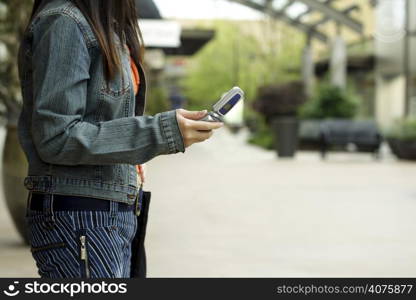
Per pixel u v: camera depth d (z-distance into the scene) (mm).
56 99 2236
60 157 2244
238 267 6945
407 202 12289
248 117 50969
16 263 6984
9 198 7727
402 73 35875
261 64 46844
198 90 63375
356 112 30625
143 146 2268
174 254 7625
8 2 8102
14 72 7922
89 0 2383
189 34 28062
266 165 21531
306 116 30938
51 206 2363
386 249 7988
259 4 37469
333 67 36031
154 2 22047
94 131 2258
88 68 2330
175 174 18000
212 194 13477
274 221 10055
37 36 2348
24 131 2471
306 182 15984
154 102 39188
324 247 8094
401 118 24422
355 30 35125
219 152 28859
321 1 34250
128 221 2521
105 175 2400
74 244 2355
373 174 18203
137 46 2662
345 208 11508
